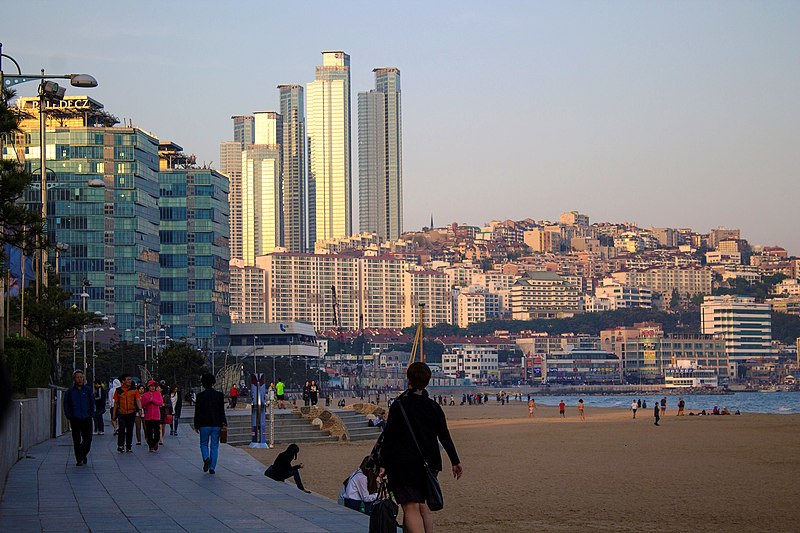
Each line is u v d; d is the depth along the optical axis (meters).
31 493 28.45
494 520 35.81
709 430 108.00
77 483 31.11
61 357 129.62
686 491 45.25
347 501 26.59
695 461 63.22
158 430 43.66
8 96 35.00
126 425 42.75
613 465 60.47
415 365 17.36
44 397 50.06
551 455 69.75
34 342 52.31
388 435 17.11
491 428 119.38
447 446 17.17
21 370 48.94
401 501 16.89
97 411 54.03
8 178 32.34
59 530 21.55
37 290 81.12
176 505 26.02
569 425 126.31
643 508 39.06
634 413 155.38
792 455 67.94
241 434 68.31
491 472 56.00
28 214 33.28
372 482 18.28
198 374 158.75
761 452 71.19
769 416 160.38
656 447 78.19
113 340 198.75
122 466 36.81
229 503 26.52
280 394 105.00
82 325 84.56
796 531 33.31
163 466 36.91
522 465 60.91
